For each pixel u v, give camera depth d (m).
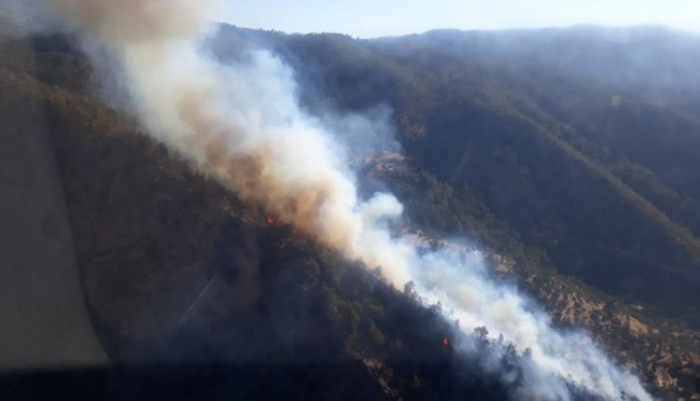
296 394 36.22
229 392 36.19
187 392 36.03
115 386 35.53
